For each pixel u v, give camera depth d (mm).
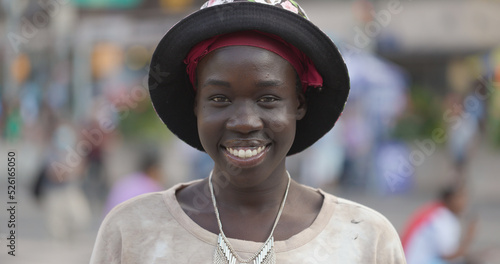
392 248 1909
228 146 1759
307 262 1788
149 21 11539
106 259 1878
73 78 12109
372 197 11023
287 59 1788
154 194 1972
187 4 11883
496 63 14062
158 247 1828
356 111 11203
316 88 2006
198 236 1828
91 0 11508
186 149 11039
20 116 12109
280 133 1768
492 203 10164
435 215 4945
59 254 7035
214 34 1735
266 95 1748
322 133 2088
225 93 1742
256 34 1754
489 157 14445
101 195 10977
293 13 1742
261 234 1858
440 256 4918
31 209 9555
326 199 1950
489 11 14297
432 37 14125
